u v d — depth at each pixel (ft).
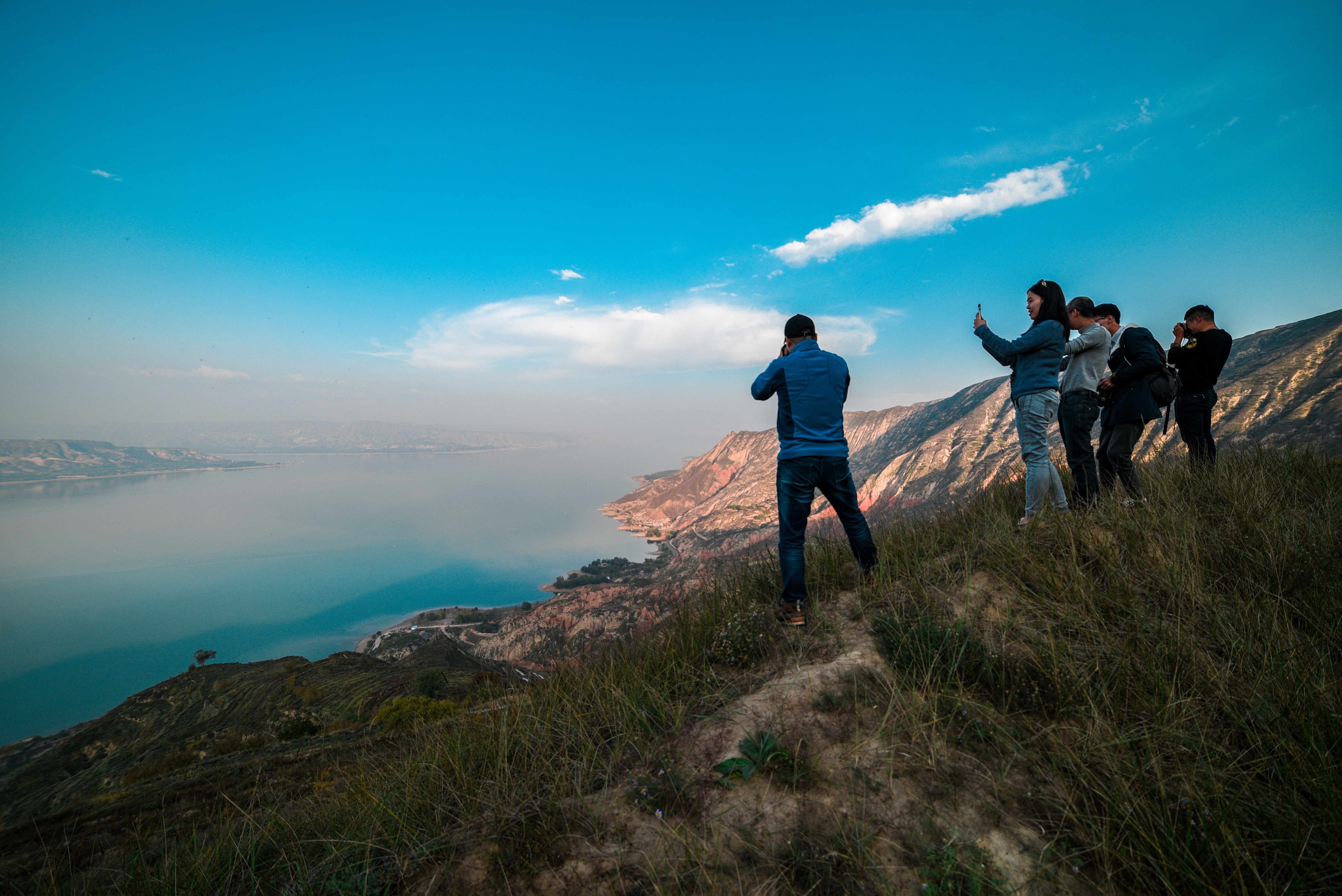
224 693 212.84
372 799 9.34
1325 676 7.59
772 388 12.14
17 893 8.09
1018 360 14.61
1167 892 5.66
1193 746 7.06
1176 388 14.38
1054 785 6.77
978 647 9.00
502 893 6.57
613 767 8.53
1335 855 5.70
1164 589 10.17
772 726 8.09
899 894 5.71
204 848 8.71
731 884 6.06
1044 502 14.05
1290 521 11.78
